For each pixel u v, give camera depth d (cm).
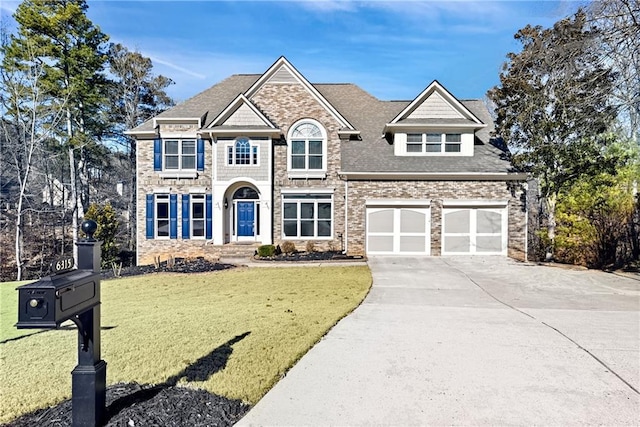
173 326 751
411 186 1856
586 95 1425
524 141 1825
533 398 453
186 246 2033
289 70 2023
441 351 607
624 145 1822
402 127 1928
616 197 1734
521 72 1762
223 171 1975
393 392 469
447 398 453
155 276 1459
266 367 543
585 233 1738
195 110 2114
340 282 1250
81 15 2883
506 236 1841
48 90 2747
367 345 636
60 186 3484
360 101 2331
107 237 2406
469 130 1941
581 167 1678
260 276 1400
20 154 2744
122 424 385
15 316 955
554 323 769
